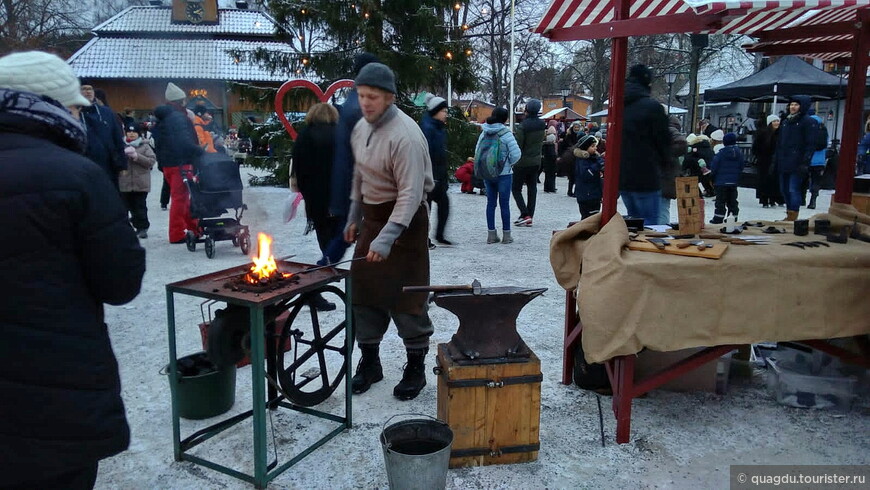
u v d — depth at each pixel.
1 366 1.42
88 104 1.64
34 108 1.45
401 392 3.22
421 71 11.60
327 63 11.74
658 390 3.33
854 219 3.34
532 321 4.48
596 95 28.83
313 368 3.37
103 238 1.50
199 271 5.86
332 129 4.54
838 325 2.75
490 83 25.30
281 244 7.00
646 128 4.46
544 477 2.55
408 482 2.22
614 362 2.95
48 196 1.41
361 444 2.80
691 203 3.23
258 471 2.44
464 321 2.60
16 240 1.39
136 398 3.24
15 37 24.02
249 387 3.37
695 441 2.83
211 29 30.69
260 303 2.27
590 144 7.04
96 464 1.69
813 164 10.48
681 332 2.66
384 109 2.84
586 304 2.72
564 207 10.53
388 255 3.03
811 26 3.59
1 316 1.41
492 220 7.25
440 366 2.69
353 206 3.21
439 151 6.68
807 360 3.35
